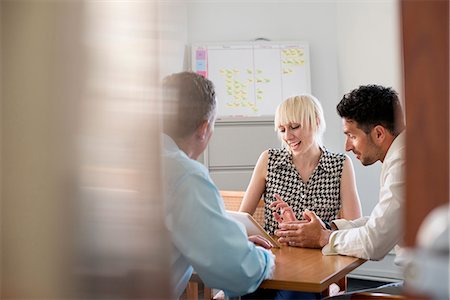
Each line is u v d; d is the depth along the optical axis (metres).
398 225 1.91
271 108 4.35
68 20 1.24
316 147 2.65
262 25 4.46
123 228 1.26
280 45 4.38
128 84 1.24
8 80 1.26
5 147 1.27
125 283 1.26
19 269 1.27
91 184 1.26
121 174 1.26
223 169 4.20
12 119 1.27
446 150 0.61
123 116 1.25
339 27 4.38
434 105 0.62
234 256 1.59
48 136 1.26
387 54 4.09
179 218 1.60
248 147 4.20
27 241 1.27
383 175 2.07
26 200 1.27
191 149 1.76
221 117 4.22
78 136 1.26
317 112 2.62
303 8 4.44
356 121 2.15
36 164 1.27
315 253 2.04
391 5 4.03
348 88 4.35
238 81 4.35
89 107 1.25
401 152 2.00
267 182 2.68
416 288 0.54
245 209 2.68
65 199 1.27
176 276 1.65
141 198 1.26
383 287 2.04
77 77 1.24
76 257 1.26
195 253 1.60
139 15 1.22
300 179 2.63
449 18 0.61
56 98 1.25
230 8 4.44
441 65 0.61
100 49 1.23
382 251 1.95
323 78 4.44
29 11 1.24
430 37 0.62
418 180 0.63
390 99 2.12
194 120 1.73
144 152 1.26
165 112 1.70
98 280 1.26
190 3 4.40
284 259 1.95
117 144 1.26
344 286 2.54
